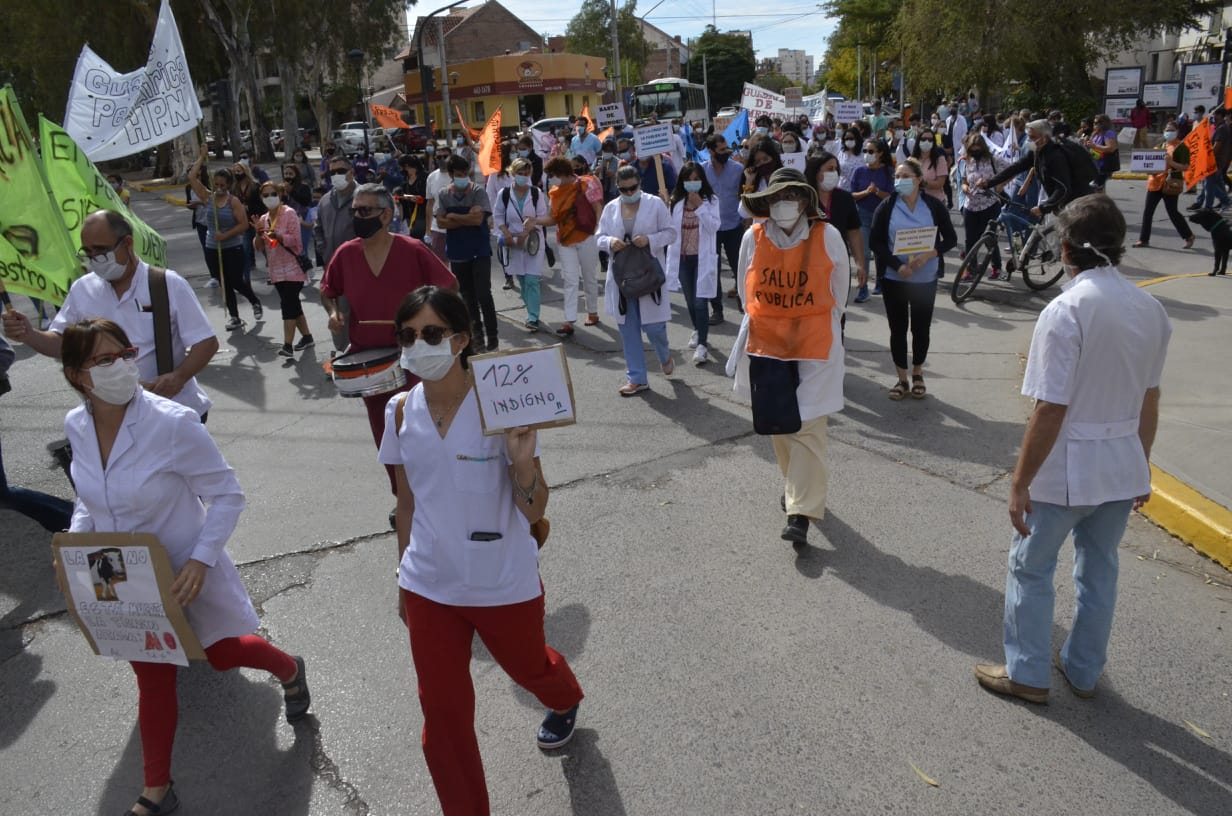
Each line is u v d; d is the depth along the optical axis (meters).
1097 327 2.98
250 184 11.53
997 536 4.79
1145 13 32.72
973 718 3.38
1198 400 6.21
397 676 3.84
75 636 4.32
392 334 4.86
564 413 2.54
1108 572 3.31
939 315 9.68
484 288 8.38
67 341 2.78
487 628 2.76
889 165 10.16
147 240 5.61
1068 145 9.50
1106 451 3.09
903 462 5.81
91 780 3.35
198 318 4.34
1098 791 3.00
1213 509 4.64
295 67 38.72
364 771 3.29
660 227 7.27
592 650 3.92
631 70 70.94
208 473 3.04
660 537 4.95
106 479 2.95
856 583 4.38
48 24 32.03
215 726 3.57
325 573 4.73
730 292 11.05
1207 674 3.59
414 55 58.78
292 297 8.69
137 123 7.21
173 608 2.88
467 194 8.16
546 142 19.34
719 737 3.34
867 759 3.19
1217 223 10.23
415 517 2.71
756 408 4.55
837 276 4.52
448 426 2.62
